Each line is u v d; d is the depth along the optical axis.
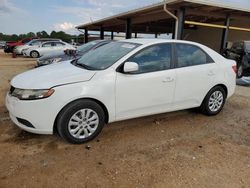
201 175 2.83
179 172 2.87
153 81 3.88
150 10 11.54
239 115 4.99
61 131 3.32
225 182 2.72
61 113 3.28
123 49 4.01
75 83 3.31
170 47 4.17
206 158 3.21
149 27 21.64
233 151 3.44
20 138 3.58
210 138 3.83
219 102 4.89
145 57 3.88
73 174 2.75
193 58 4.44
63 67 3.98
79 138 3.44
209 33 18.42
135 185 2.60
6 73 9.55
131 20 15.42
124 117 3.79
